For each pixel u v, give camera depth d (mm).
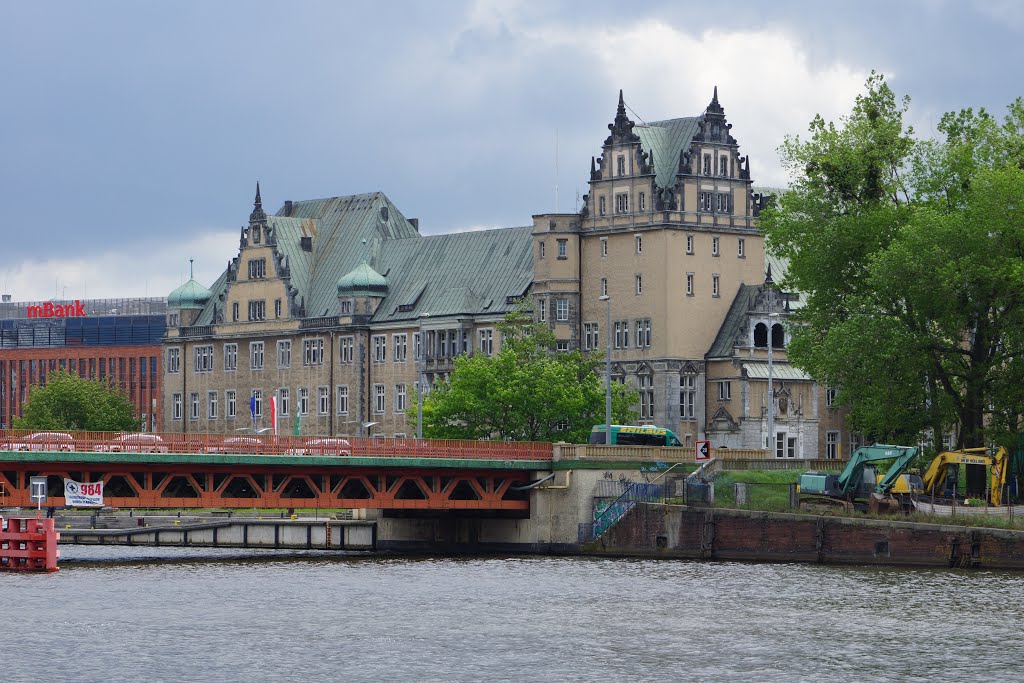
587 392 175000
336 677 86625
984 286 139875
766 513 134375
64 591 115375
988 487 143750
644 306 196875
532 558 142000
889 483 139375
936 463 141750
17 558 130625
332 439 139625
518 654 92062
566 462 147500
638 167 197875
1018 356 143125
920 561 126375
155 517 174625
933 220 139625
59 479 137750
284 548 161375
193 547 164000
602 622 101625
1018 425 149125
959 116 149375
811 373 149250
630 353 198125
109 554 151375
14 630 98625
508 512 150750
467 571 129625
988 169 141750
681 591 114500
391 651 92812
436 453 143250
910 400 143750
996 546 123750
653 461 148750
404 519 158375
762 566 130125
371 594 114375
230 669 88312
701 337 197625
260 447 136125
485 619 102938
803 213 152500
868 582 117500
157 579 123312
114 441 130625
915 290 140000
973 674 86875
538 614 104812
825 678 86250
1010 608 105125
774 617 102812
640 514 142500
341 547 159500
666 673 87500
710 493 139000
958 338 143875
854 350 140625
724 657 91125
